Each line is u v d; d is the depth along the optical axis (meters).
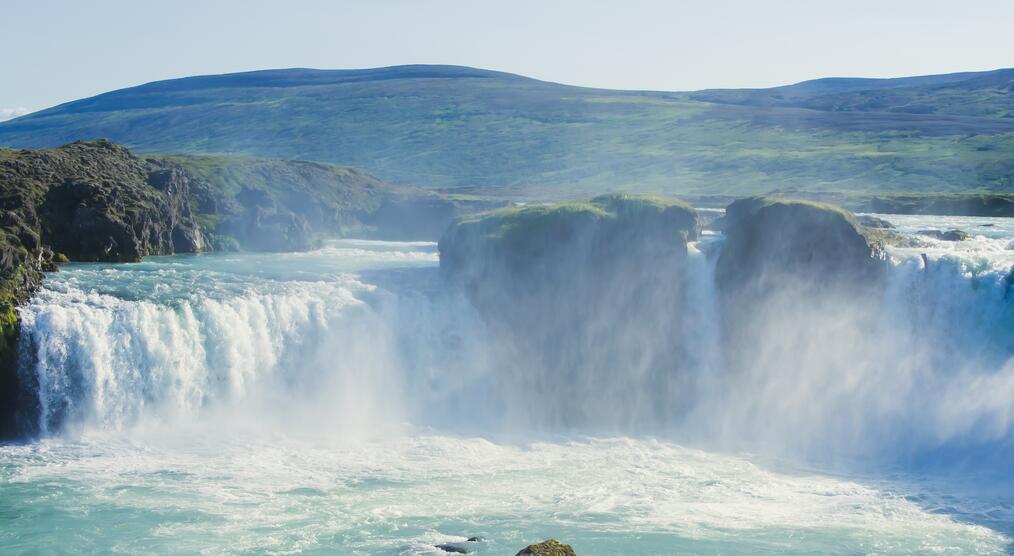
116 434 77.69
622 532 58.69
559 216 93.00
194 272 103.31
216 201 137.00
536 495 65.69
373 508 62.31
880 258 87.88
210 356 82.25
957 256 86.94
